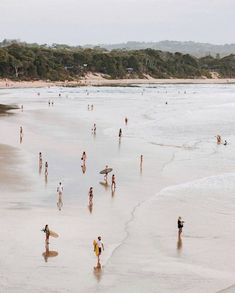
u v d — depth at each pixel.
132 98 136.12
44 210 30.56
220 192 35.56
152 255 23.84
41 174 40.59
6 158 46.78
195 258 23.55
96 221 28.70
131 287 20.48
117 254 23.81
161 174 42.12
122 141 60.25
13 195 33.84
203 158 49.69
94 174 41.41
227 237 26.42
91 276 21.38
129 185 37.94
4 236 25.61
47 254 23.47
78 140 60.22
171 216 30.03
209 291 20.14
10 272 21.47
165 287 20.50
